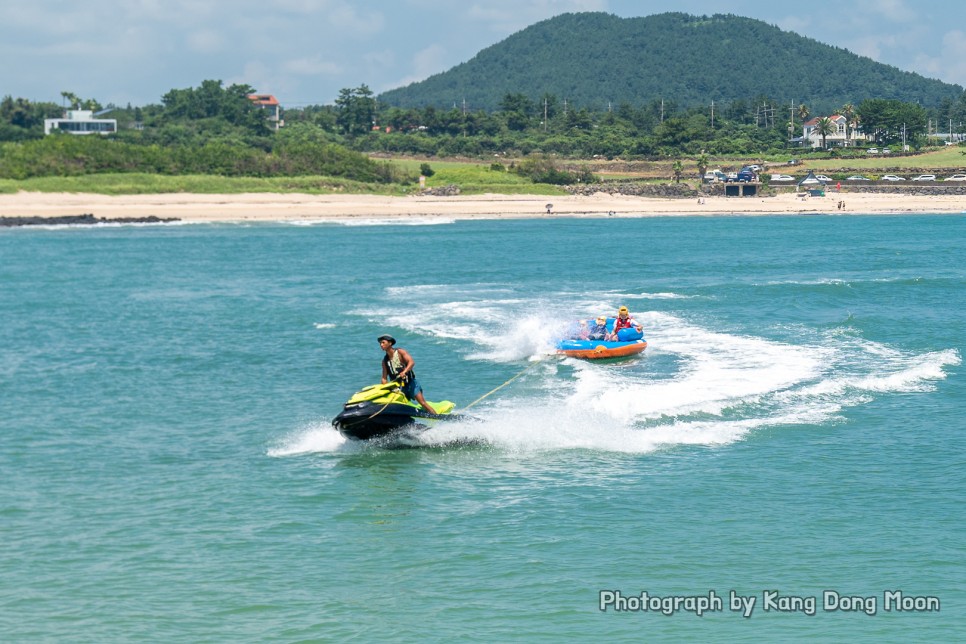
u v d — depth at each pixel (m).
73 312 53.81
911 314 50.00
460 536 20.42
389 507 22.30
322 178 177.62
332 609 17.05
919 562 18.81
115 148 165.88
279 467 25.52
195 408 31.98
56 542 20.16
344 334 45.75
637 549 19.56
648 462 25.45
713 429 28.39
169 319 51.00
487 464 25.59
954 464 24.91
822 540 19.95
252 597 17.53
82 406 32.25
